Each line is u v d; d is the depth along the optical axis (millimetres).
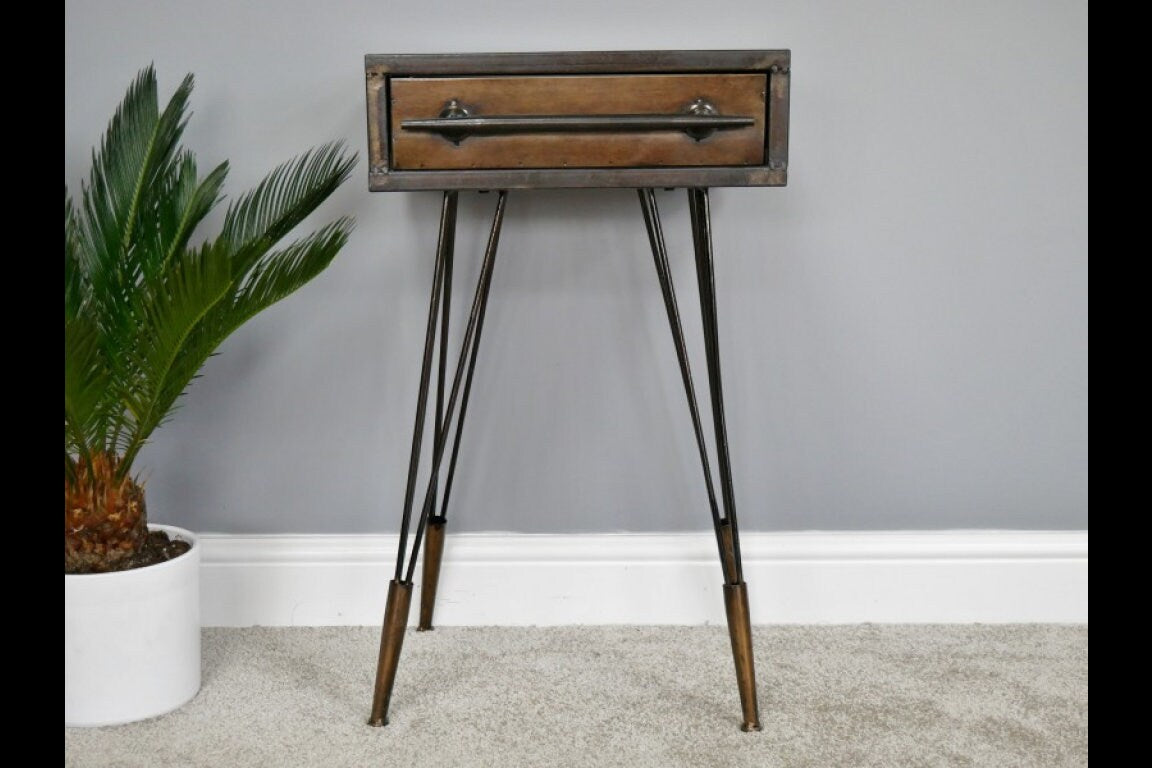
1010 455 1791
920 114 1710
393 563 1789
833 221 1732
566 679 1597
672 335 1604
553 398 1769
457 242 1729
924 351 1767
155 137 1570
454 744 1412
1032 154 1722
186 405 1754
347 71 1689
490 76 1322
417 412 1445
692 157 1331
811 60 1695
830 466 1791
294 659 1661
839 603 1806
